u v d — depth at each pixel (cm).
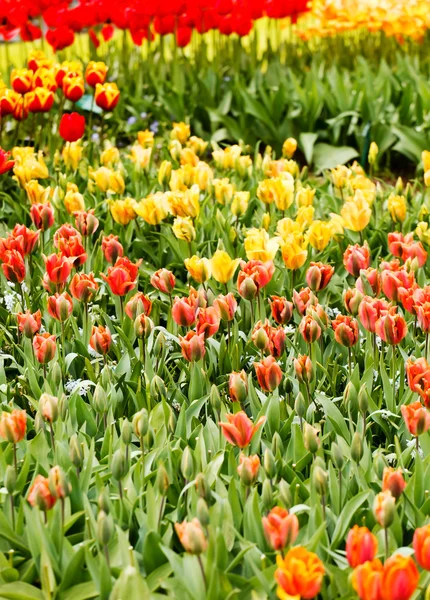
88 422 344
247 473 269
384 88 880
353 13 1139
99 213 592
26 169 575
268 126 897
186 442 326
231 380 315
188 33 941
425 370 308
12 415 280
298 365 333
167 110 919
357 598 246
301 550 213
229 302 374
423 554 223
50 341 342
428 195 624
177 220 470
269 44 1088
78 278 393
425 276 496
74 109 908
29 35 894
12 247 419
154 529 277
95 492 304
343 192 618
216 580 246
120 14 936
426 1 1231
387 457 323
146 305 380
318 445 287
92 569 258
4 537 280
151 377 377
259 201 607
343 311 479
